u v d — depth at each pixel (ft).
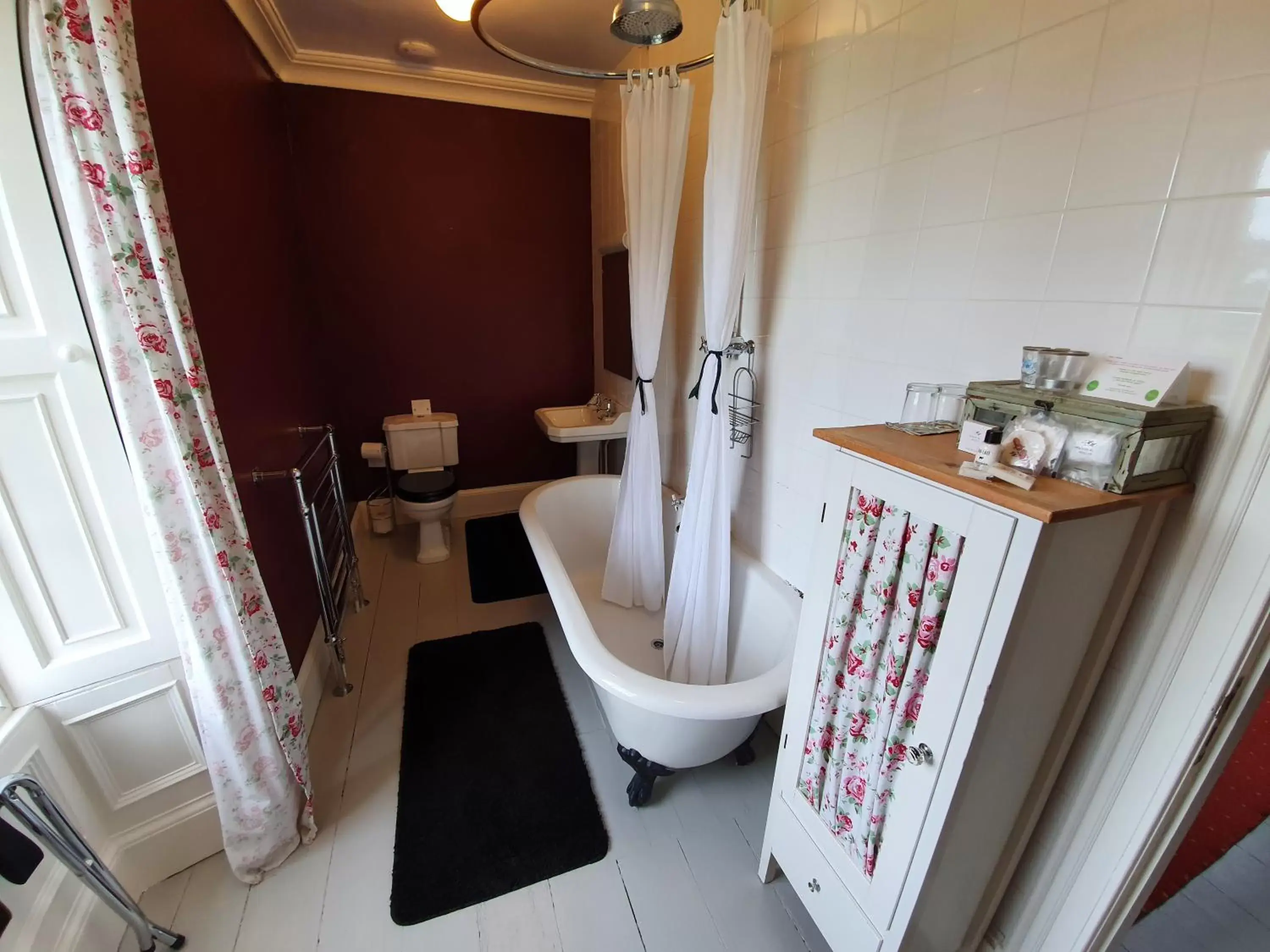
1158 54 2.52
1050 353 2.78
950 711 2.77
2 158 3.10
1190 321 2.53
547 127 10.48
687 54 6.78
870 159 4.33
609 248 9.98
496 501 12.27
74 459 3.59
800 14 4.93
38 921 3.47
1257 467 2.35
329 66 8.82
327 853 4.84
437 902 4.46
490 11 7.16
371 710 6.48
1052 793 3.34
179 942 4.10
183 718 4.40
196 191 4.99
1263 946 4.18
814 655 3.70
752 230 5.96
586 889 4.60
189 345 3.67
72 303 3.41
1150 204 2.62
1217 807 5.26
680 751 4.93
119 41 3.20
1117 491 2.38
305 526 6.29
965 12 3.43
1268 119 2.19
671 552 7.98
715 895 4.58
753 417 6.33
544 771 5.69
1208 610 2.57
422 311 10.71
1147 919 4.34
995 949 3.77
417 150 9.84
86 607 3.83
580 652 4.84
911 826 3.09
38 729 3.69
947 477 2.61
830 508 3.45
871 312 4.50
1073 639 2.77
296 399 7.66
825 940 4.21
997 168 3.35
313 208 9.53
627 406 10.22
